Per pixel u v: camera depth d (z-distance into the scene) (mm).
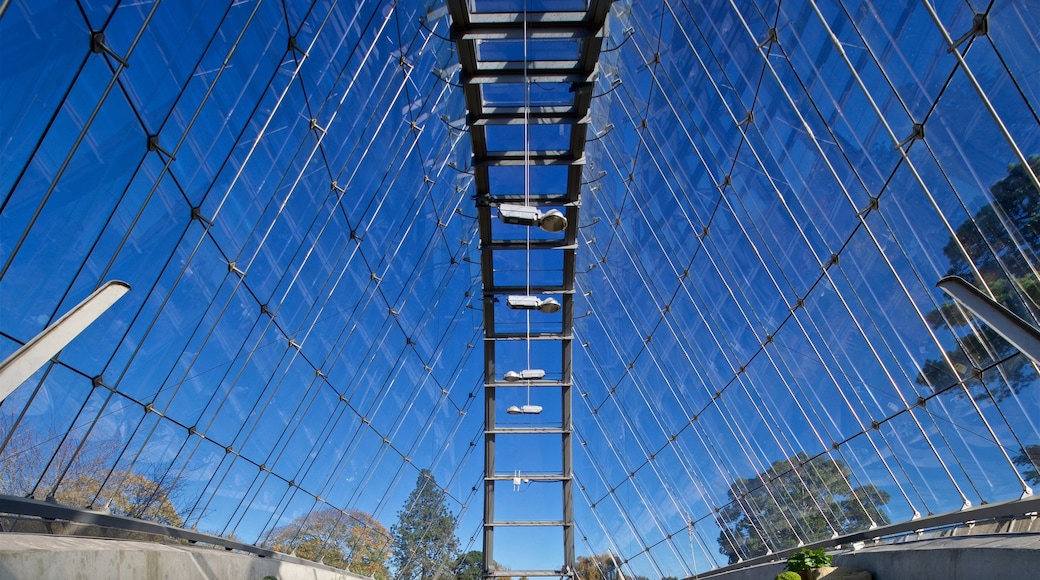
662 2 20188
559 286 31828
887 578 16984
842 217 16375
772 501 23797
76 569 13203
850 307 17344
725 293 22859
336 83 19047
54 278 12680
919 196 13945
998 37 11094
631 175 26344
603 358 34750
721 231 21703
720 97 19203
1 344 12023
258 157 17312
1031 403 13391
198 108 14633
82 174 12266
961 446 15555
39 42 10602
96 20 11477
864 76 14164
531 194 26609
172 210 15156
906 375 16438
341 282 24094
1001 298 13148
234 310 18984
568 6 19156
